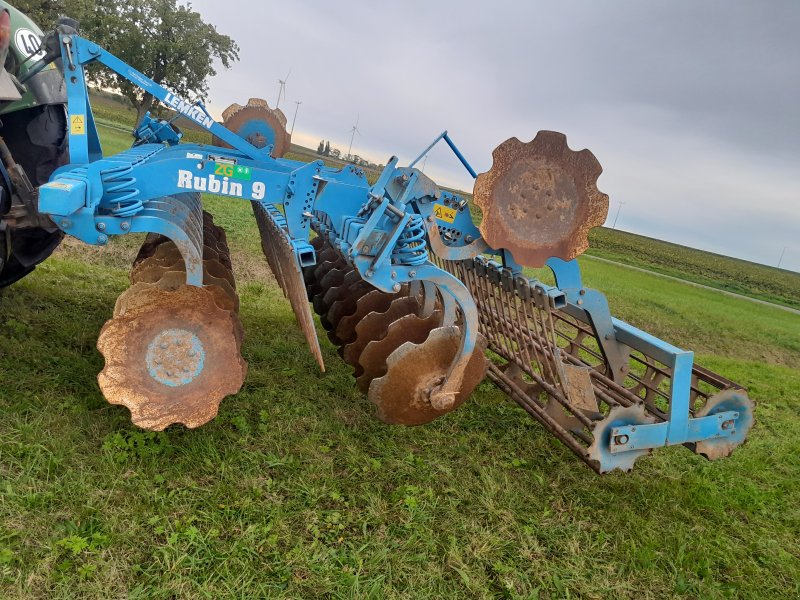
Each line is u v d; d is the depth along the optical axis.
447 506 3.65
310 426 4.26
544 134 3.54
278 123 5.90
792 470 5.32
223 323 3.25
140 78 3.60
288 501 3.34
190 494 3.19
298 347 5.75
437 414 3.76
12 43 4.05
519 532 3.55
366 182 4.03
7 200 3.77
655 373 4.66
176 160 3.29
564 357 5.15
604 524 3.86
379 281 3.40
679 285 27.25
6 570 2.44
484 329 5.33
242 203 16.78
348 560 2.99
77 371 4.22
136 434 3.51
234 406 4.27
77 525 2.80
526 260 3.71
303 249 3.42
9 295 5.41
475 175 3.99
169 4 30.09
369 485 3.68
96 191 3.08
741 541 4.01
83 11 27.62
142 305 3.06
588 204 3.70
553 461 4.61
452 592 2.96
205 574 2.69
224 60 32.09
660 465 4.87
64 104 4.50
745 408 4.23
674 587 3.37
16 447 3.17
